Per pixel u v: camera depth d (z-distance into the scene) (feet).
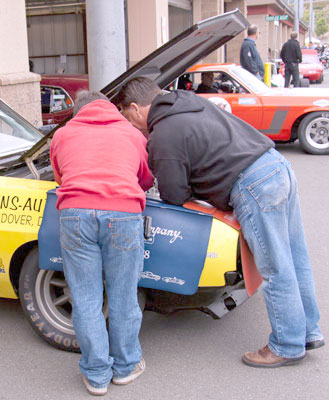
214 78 32.40
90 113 10.09
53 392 10.07
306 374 10.48
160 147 10.05
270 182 9.92
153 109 10.33
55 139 10.05
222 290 10.60
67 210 9.30
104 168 9.48
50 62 67.05
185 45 12.14
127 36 48.91
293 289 10.21
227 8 85.66
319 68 91.91
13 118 16.03
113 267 9.52
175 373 10.60
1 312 13.30
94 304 9.58
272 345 10.63
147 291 10.87
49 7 62.75
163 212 10.41
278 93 31.83
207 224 10.32
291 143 37.27
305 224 19.77
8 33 29.09
